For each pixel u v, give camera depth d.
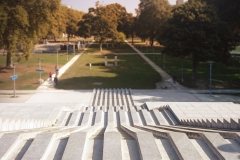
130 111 16.86
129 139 7.57
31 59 58.66
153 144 6.64
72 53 72.75
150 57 65.31
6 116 16.03
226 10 40.41
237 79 37.66
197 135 7.65
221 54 32.91
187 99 27.67
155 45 102.06
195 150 6.44
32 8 39.88
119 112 16.36
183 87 33.66
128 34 104.81
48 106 18.28
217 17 33.91
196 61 36.91
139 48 89.75
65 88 32.84
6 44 37.09
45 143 6.66
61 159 6.02
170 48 34.84
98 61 57.94
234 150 6.36
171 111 17.53
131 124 14.33
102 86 33.97
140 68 48.75
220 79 37.78
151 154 6.15
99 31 78.88
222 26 33.41
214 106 18.91
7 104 18.97
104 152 6.29
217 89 32.28
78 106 19.98
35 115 16.19
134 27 99.25
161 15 79.75
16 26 37.09
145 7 82.38
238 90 31.70
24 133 7.23
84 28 79.69
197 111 17.58
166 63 55.19
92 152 6.66
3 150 6.22
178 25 34.44
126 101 26.52
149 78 39.16
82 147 6.50
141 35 92.31
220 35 33.16
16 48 37.97
